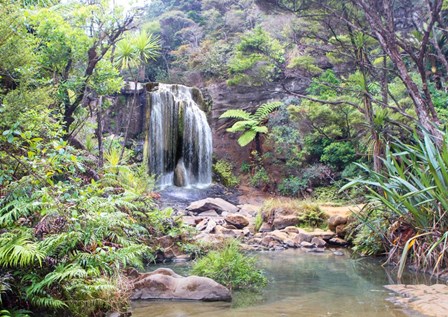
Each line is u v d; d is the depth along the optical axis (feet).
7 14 14.56
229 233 28.71
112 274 13.60
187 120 57.21
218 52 66.59
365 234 23.49
